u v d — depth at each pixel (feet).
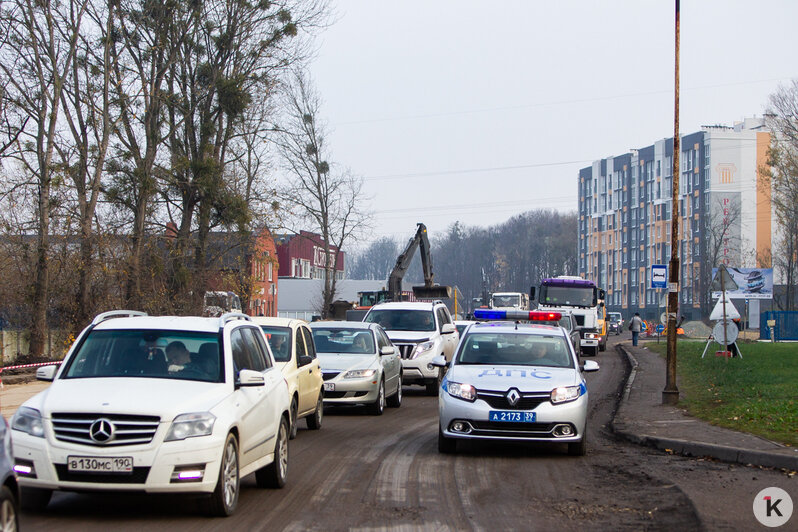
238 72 116.67
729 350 93.04
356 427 49.14
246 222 111.45
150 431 23.47
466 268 420.36
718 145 299.38
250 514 25.45
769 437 38.88
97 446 23.24
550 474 33.32
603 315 144.15
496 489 30.09
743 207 297.74
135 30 107.86
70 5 99.14
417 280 518.37
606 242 373.61
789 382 60.29
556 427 36.63
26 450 23.43
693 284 305.32
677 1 58.75
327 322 60.39
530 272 412.16
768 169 166.81
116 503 26.66
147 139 108.37
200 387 25.75
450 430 37.24
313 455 37.88
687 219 313.12
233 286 114.11
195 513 25.34
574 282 131.95
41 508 25.20
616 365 106.63
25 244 97.66
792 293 220.02
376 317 74.02
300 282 267.18
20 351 105.09
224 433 24.34
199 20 113.19
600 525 24.56
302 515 25.46
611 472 33.83
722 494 28.40
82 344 27.78
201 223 113.09
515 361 40.83
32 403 24.54
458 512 26.20
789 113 159.22
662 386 70.33
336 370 54.44
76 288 99.45
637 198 347.77
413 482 31.35
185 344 27.63
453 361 41.22
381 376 56.03
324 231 181.27
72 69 102.37
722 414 47.42
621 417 49.80
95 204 99.81
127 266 101.96
